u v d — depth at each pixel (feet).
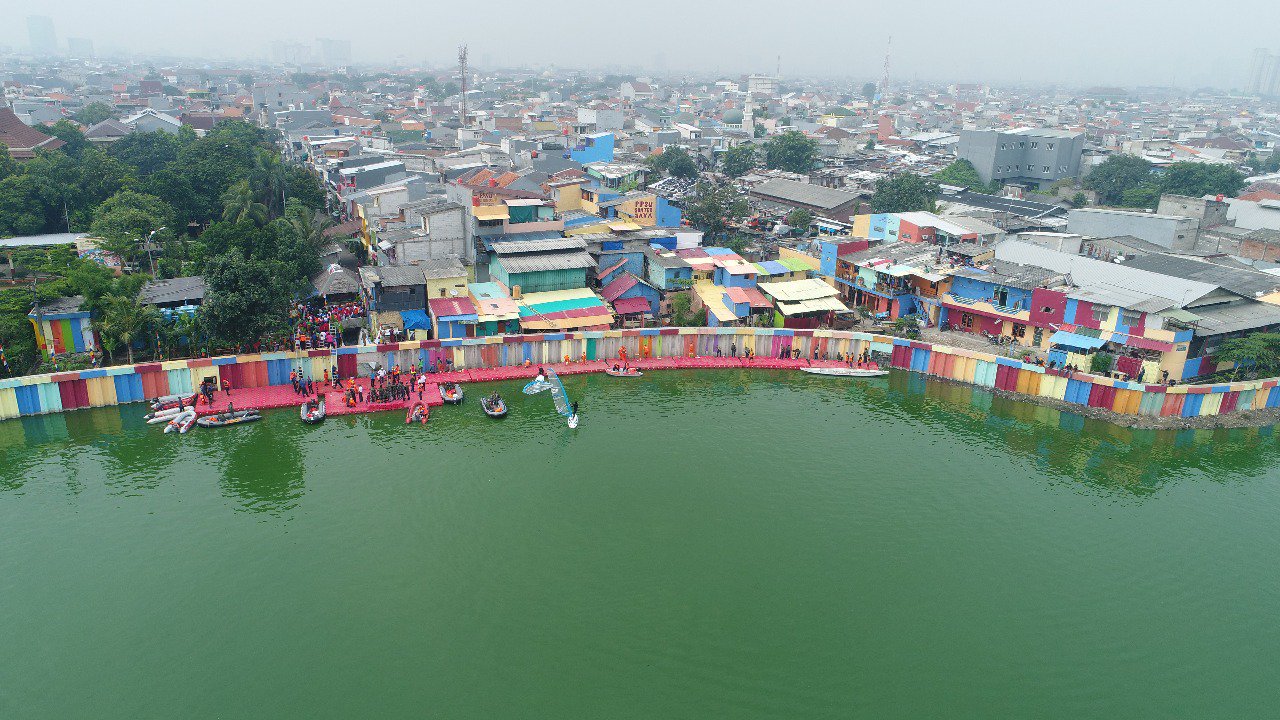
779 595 182.50
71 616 168.04
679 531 205.05
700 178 609.42
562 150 608.19
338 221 449.48
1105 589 186.39
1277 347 271.49
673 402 278.26
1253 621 176.76
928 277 321.93
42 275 306.55
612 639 167.63
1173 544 203.62
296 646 162.61
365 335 287.48
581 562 192.13
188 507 207.41
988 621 175.52
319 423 249.55
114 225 331.36
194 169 422.82
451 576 185.47
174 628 166.09
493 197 350.84
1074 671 161.89
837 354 314.14
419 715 147.13
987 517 213.87
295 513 206.39
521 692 153.07
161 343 268.62
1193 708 152.97
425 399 265.34
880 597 182.70
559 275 320.91
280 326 271.90
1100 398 273.13
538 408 268.00
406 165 560.20
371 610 173.47
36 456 228.43
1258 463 245.65
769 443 251.39
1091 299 280.92
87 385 248.93
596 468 233.55
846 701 153.07
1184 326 267.59
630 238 369.71
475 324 295.48
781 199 538.06
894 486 228.22
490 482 224.12
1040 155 644.27
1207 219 431.84
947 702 153.17
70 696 148.77
